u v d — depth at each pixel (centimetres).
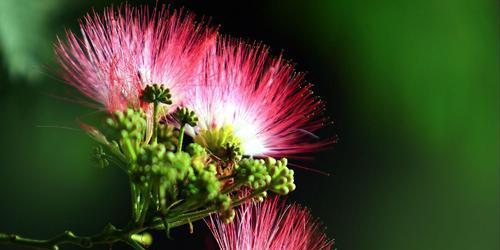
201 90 42
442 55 98
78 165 87
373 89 97
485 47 100
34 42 62
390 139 99
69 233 38
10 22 61
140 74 41
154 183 38
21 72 61
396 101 98
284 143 43
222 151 42
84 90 41
